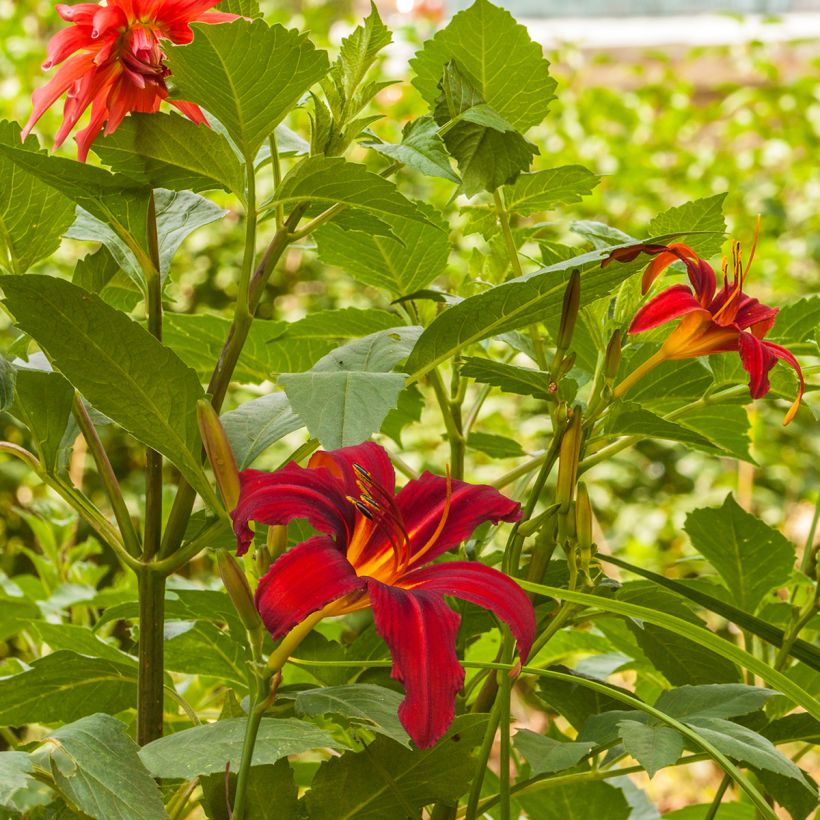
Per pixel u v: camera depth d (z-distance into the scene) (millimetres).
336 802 1087
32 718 1269
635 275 1272
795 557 1427
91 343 976
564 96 4559
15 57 4254
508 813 1016
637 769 1221
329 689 1082
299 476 926
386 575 938
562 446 1049
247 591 906
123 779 907
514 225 2291
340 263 1476
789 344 1415
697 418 1509
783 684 891
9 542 3744
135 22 1017
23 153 998
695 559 1590
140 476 4066
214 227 4262
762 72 4836
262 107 992
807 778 1181
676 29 5746
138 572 1111
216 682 1932
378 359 1061
